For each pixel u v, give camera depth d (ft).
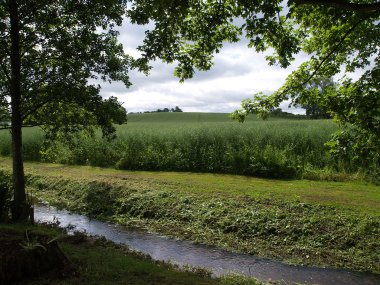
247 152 65.10
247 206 41.78
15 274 19.94
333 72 33.40
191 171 67.62
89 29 42.04
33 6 39.40
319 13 29.25
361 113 25.25
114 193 52.60
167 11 24.82
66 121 44.37
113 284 20.40
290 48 28.78
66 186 60.08
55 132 45.50
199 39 29.81
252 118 179.63
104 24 42.65
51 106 43.16
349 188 49.57
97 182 57.77
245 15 26.63
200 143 75.00
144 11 23.93
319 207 39.83
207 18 28.17
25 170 74.64
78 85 41.78
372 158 27.04
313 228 35.65
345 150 27.81
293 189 49.21
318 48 34.55
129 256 28.58
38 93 40.37
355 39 31.63
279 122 108.68
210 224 40.16
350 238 33.53
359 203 41.32
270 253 33.60
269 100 33.22
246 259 32.73
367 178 53.83
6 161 91.09
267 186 51.62
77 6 39.88
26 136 107.76
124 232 41.45
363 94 26.14
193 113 288.71
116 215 47.42
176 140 79.71
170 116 265.95
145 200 48.19
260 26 26.94
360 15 28.04
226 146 71.31
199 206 44.04
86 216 48.96
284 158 60.85
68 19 42.06
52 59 42.63
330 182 54.08
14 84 39.83
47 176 66.80
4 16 38.50
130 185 54.60
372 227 34.30
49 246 21.94
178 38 29.25
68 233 38.45
